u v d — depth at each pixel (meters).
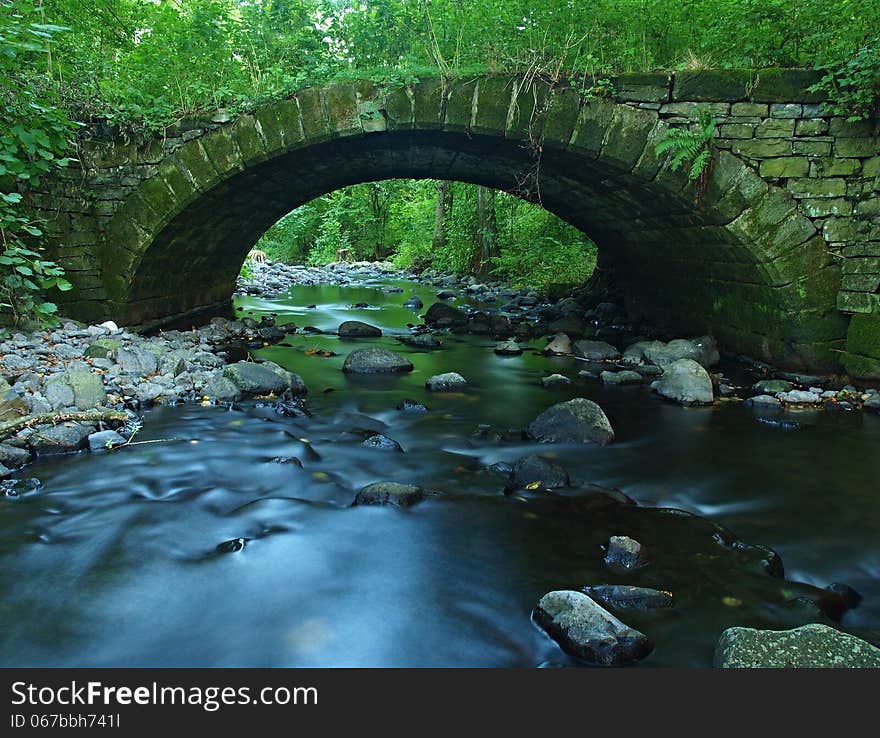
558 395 6.56
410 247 26.70
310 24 8.20
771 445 5.01
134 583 2.88
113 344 6.43
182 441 4.72
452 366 7.98
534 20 7.05
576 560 3.16
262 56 8.03
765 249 6.67
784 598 2.83
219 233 9.73
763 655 2.27
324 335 10.28
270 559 3.12
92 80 7.42
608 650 2.37
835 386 6.60
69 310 7.37
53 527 3.39
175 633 2.54
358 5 7.91
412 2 7.50
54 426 4.57
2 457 4.08
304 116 7.03
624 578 2.99
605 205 9.34
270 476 4.13
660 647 2.47
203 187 7.38
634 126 6.67
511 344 8.92
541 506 3.79
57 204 7.15
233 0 8.39
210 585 2.89
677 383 6.39
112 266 7.64
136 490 3.88
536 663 2.39
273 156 7.25
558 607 2.58
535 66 6.67
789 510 3.84
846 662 2.22
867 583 3.05
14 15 5.72
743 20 6.60
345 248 29.62
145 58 7.75
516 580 2.97
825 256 6.60
